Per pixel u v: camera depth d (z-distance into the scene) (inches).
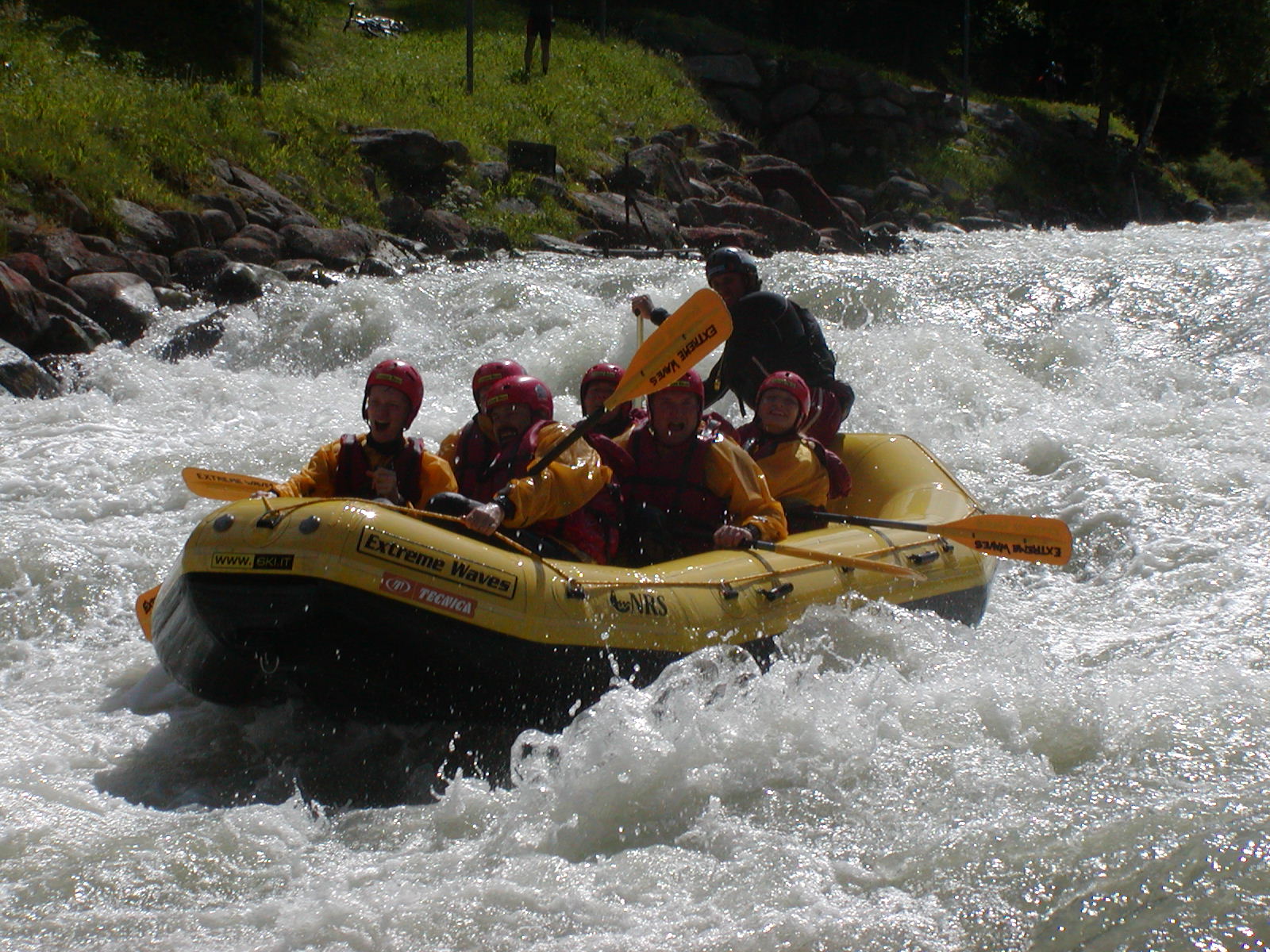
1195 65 1120.2
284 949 133.0
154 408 354.6
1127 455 310.8
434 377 396.2
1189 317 428.8
